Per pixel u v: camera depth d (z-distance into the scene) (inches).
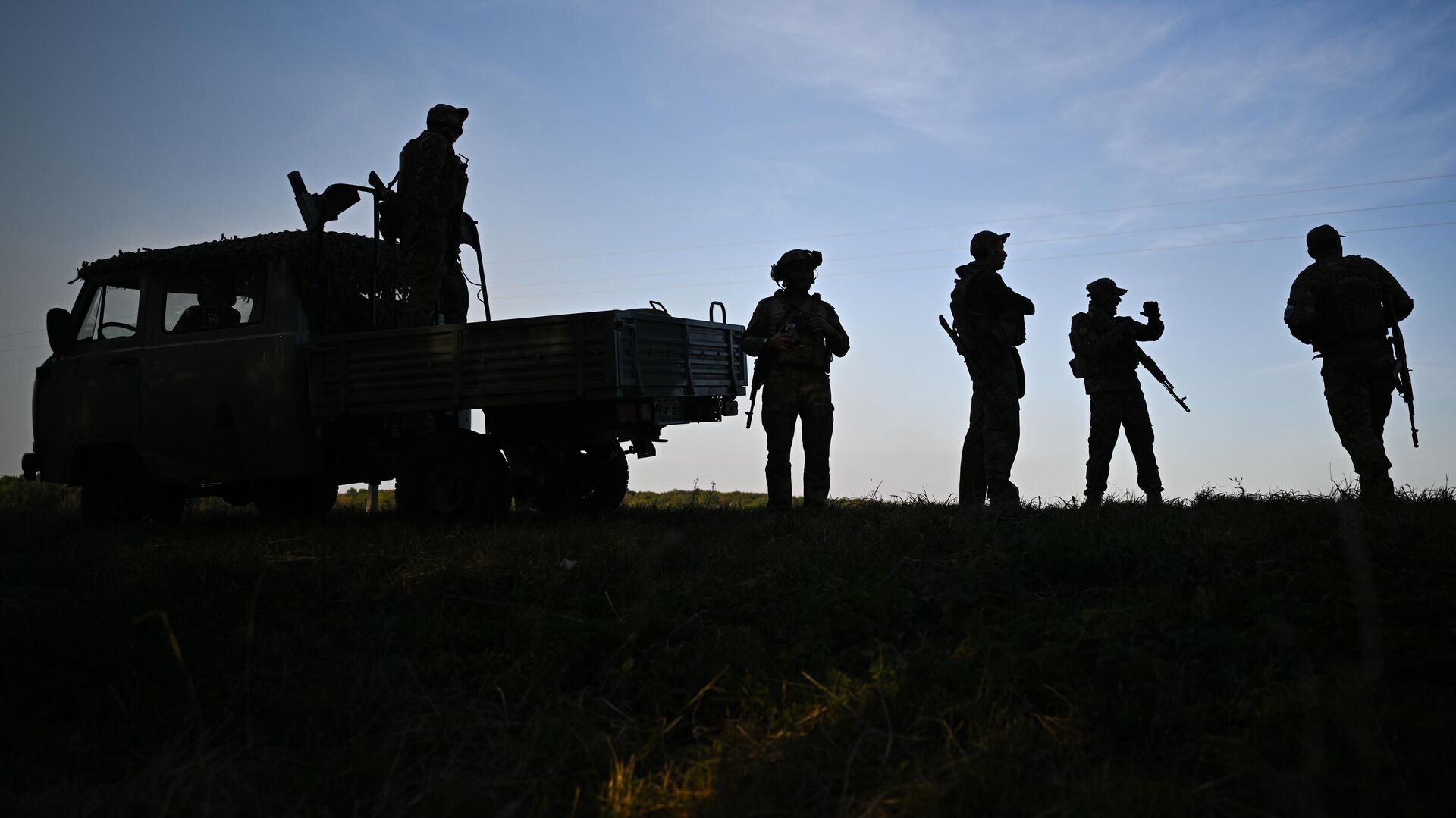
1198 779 116.2
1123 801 104.4
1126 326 317.7
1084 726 128.1
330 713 144.9
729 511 359.6
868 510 283.9
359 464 343.6
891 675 143.9
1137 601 167.2
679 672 154.3
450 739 137.3
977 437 324.2
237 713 147.3
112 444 362.9
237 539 283.1
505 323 297.3
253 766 127.4
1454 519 217.3
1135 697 132.5
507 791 120.9
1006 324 305.4
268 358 332.5
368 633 183.3
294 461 330.3
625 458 381.1
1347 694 125.9
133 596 209.2
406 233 357.1
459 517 310.0
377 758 127.9
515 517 357.4
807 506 310.8
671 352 318.3
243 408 336.2
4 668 164.4
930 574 195.6
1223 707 129.3
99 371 365.1
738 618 183.5
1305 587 174.7
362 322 360.2
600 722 141.6
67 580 227.6
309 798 120.2
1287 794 107.0
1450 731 118.3
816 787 116.7
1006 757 117.1
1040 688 139.6
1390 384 296.7
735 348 364.2
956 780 111.3
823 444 320.8
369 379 317.1
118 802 118.6
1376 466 286.8
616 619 182.4
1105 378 324.2
